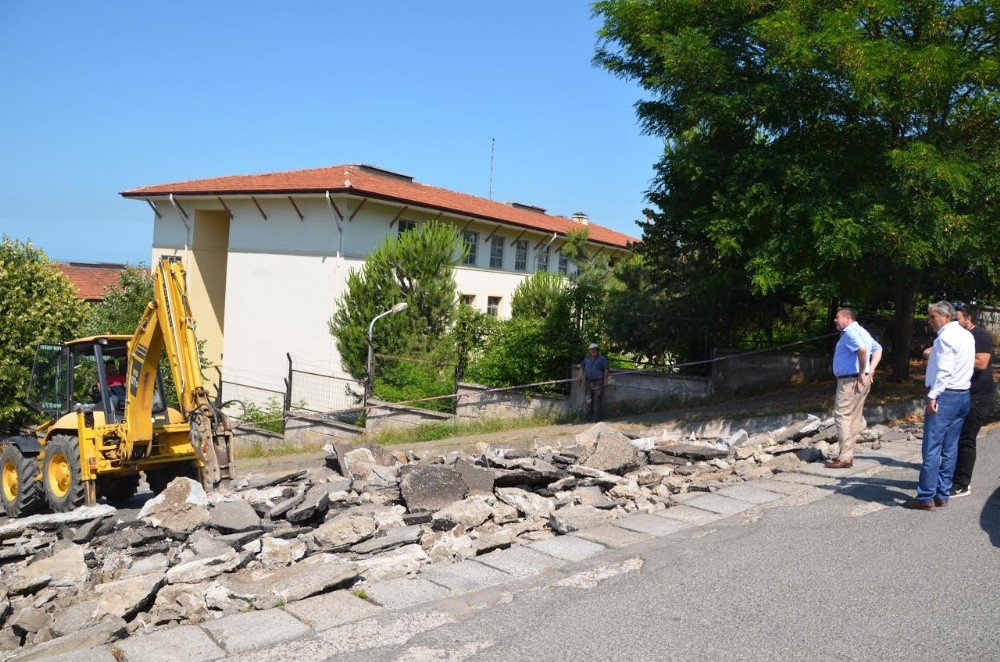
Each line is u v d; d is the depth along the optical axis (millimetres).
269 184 25625
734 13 12273
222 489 9094
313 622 4902
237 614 5078
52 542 7176
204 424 9133
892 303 18312
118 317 27844
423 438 17391
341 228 24094
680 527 7008
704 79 12086
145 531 7090
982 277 16453
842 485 8359
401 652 4461
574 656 4410
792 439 10789
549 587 5504
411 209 25891
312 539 6730
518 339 18000
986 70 10484
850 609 5055
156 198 28781
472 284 28984
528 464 9500
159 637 4699
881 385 14430
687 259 16422
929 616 4922
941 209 10531
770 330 17047
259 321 26281
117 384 11164
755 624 4840
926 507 7293
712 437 12250
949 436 7301
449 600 5266
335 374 24219
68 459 10078
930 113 11539
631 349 17250
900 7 11055
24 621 5246
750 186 11680
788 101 11398
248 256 26641
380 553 6496
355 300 21953
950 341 7160
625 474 9383
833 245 10594
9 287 20219
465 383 18797
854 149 11578
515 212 33031
